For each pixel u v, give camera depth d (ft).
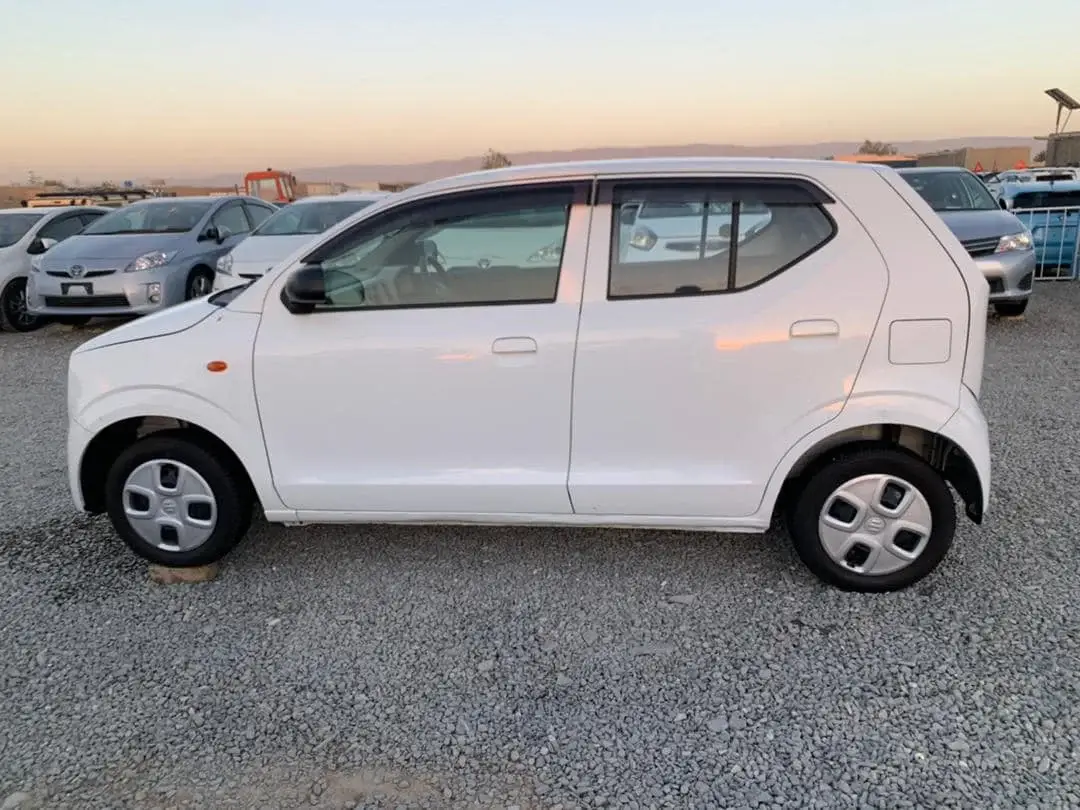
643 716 9.36
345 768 8.71
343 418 11.66
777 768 8.46
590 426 11.20
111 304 33.63
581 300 11.03
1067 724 8.84
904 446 11.37
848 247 10.69
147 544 12.61
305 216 36.14
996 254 29.60
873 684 9.69
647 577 12.41
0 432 21.36
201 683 10.21
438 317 11.31
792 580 12.09
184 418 11.94
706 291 10.88
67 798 8.36
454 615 11.59
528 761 8.73
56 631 11.41
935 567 11.46
